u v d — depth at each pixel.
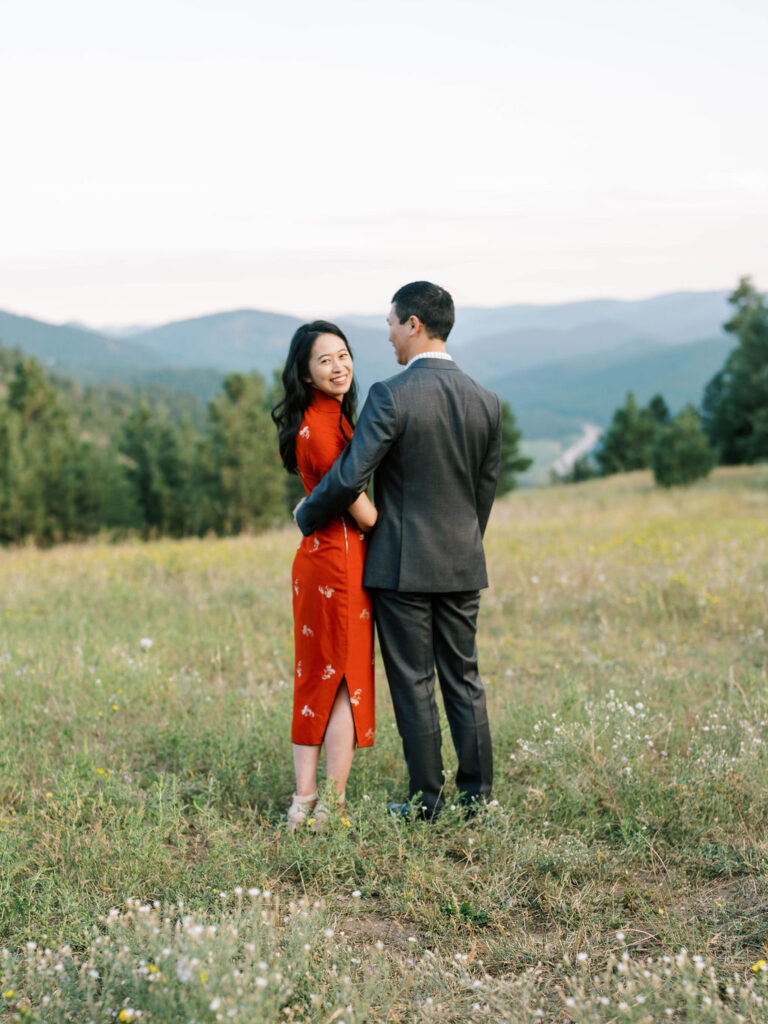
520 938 2.47
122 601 7.75
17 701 4.65
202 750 3.85
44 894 2.59
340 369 3.15
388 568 3.11
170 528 29.84
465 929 2.54
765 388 36.09
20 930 2.46
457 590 3.15
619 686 4.82
